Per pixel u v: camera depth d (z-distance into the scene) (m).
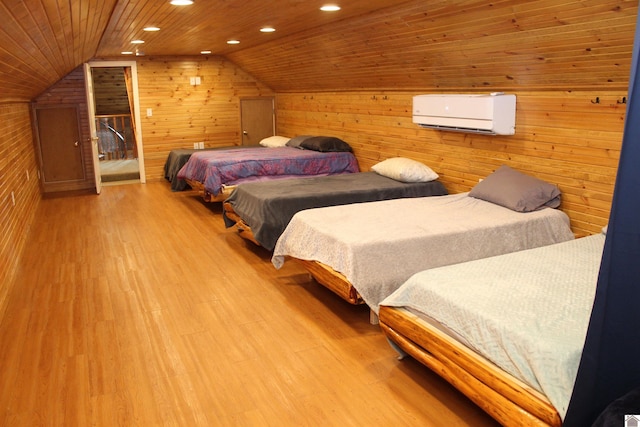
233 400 2.36
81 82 7.61
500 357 1.98
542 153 3.76
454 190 4.72
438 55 4.00
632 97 1.36
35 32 2.76
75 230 5.35
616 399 1.53
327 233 3.24
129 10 3.78
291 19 4.25
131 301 3.51
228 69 8.15
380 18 3.89
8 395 2.41
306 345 2.88
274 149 6.88
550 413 1.73
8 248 3.85
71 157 7.74
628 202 1.41
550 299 2.21
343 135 6.50
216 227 5.43
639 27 1.33
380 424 2.18
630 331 1.50
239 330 3.07
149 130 7.95
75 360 2.73
